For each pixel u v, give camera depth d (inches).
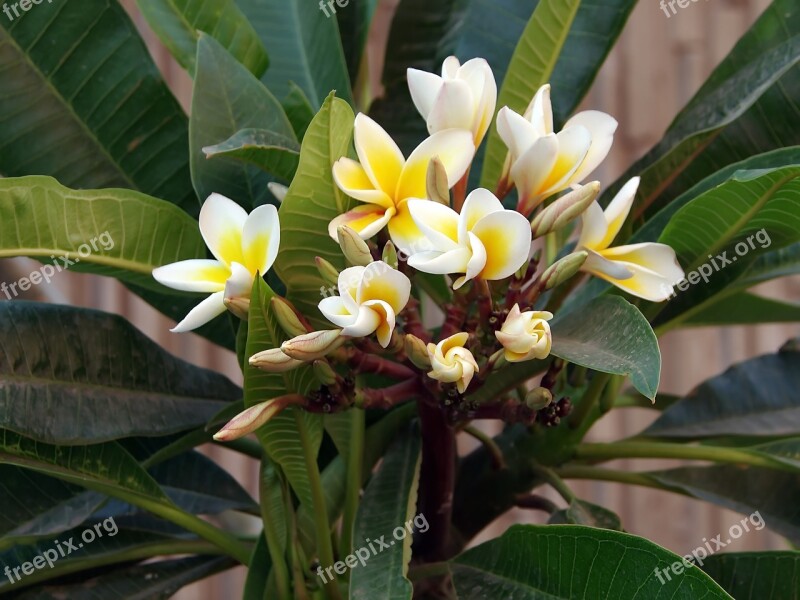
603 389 33.3
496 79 34.7
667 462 71.6
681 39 71.6
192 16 32.7
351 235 24.2
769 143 32.4
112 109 31.7
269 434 27.2
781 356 35.8
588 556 24.6
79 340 29.6
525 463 33.7
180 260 29.1
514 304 25.2
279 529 29.2
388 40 37.4
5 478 30.5
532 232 25.5
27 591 31.3
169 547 32.3
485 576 27.5
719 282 31.9
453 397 25.8
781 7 32.3
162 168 32.3
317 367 25.5
